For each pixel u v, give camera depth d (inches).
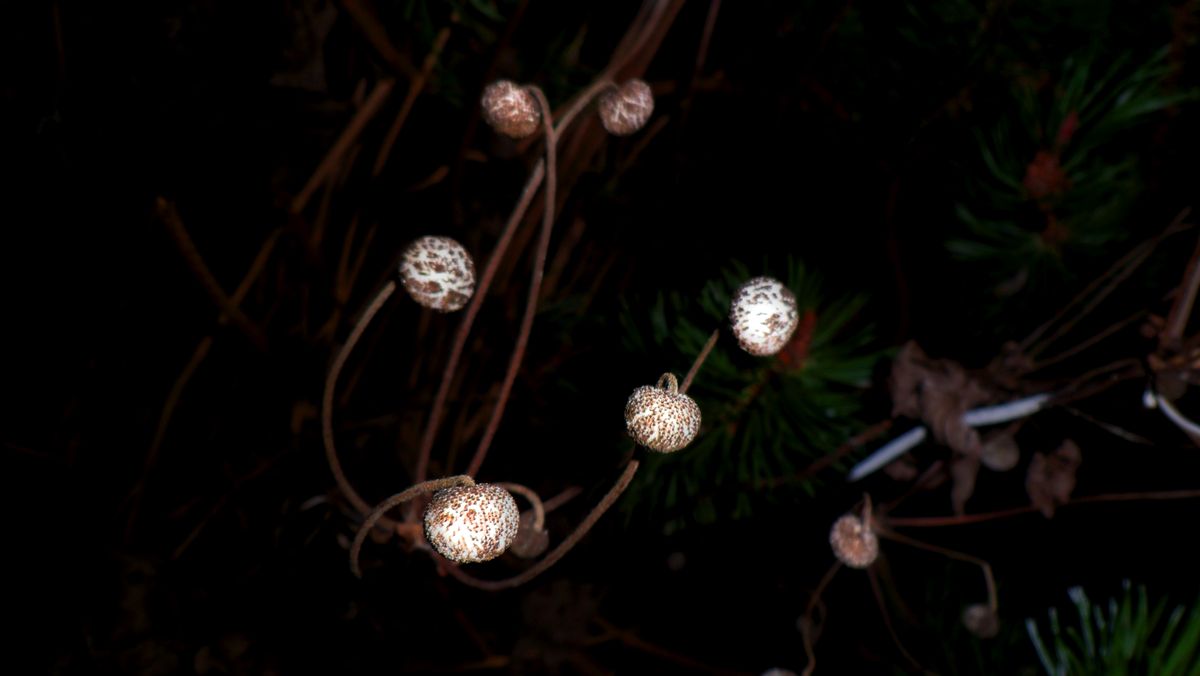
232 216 14.7
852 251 14.3
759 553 14.8
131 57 13.9
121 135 14.1
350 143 14.7
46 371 14.7
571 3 14.9
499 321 15.1
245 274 14.9
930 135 13.9
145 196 14.3
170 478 14.7
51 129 13.9
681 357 13.1
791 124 15.1
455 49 14.6
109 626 14.2
